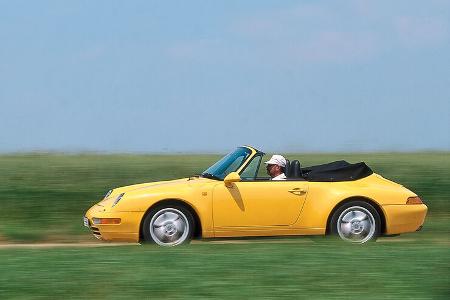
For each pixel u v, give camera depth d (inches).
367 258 735.7
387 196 1040.8
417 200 1055.0
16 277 647.1
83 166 1804.9
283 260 724.0
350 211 1039.6
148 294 596.7
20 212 1316.4
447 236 1201.4
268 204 1033.5
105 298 587.5
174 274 657.0
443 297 591.2
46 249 844.6
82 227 1250.0
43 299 585.3
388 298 587.5
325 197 1039.0
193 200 1016.9
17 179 1592.0
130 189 1055.0
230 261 718.5
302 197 1039.0
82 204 1379.2
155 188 1024.9
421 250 804.6
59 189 1485.0
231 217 1028.5
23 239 1190.9
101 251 815.1
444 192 1510.8
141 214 1005.8
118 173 1686.8
